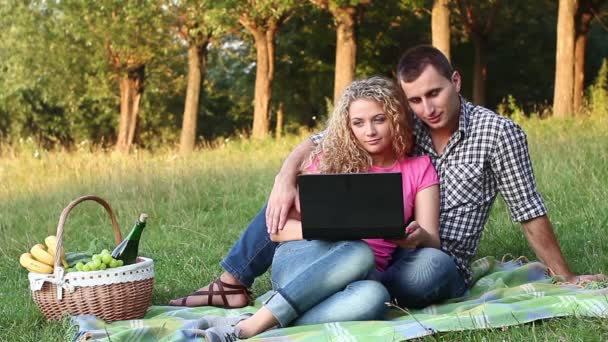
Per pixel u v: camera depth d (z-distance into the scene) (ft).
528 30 97.71
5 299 17.81
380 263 14.23
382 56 94.17
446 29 56.49
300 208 12.80
